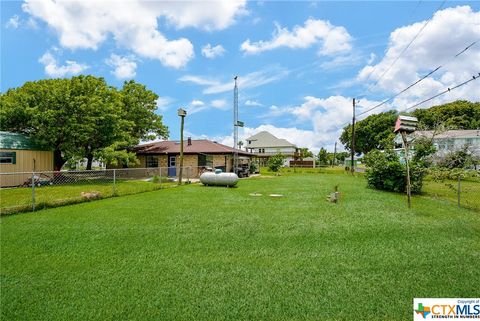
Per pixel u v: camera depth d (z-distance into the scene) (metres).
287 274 3.33
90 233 5.09
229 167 23.39
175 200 9.12
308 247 4.34
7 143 14.37
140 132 23.56
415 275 3.30
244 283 3.10
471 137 26.88
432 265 3.60
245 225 5.67
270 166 31.36
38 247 4.32
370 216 6.55
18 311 2.57
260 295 2.83
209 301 2.72
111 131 17.41
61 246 4.37
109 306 2.64
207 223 5.85
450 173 10.92
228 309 2.59
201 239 4.74
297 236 4.91
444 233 5.11
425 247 4.32
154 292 2.90
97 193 9.52
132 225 5.68
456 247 4.33
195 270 3.46
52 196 9.87
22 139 15.37
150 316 2.49
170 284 3.08
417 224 5.78
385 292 2.90
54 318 2.46
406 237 4.86
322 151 61.62
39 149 15.63
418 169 11.17
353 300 2.74
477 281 3.15
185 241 4.63
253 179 19.78
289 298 2.77
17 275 3.33
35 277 3.27
